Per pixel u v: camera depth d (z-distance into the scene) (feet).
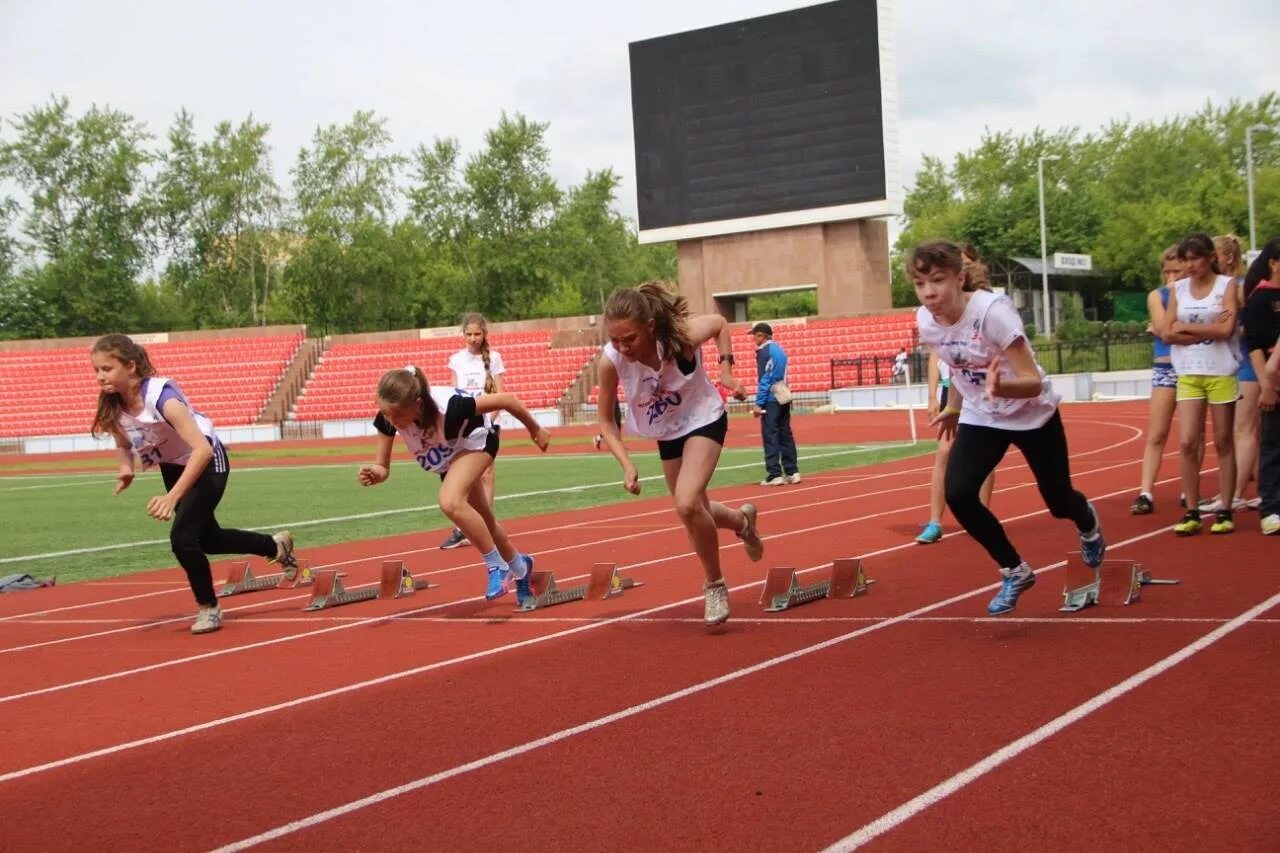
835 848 9.82
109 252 198.08
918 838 9.91
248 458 91.71
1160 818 10.00
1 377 144.46
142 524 46.16
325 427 129.70
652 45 114.93
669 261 308.19
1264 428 23.97
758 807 10.89
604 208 248.73
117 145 198.90
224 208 202.80
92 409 137.59
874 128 106.73
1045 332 144.46
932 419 27.07
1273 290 22.66
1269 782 10.66
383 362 140.05
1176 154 229.45
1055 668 15.05
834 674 15.56
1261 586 19.06
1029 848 9.57
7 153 195.21
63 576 32.07
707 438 18.30
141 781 12.96
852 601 20.70
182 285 212.64
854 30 106.73
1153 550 23.26
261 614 24.04
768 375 45.55
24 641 22.50
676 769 12.12
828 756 12.20
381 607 23.84
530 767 12.51
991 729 12.71
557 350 132.46
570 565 27.71
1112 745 11.92
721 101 112.68
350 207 195.42
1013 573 17.92
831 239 115.44
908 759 11.94
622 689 15.53
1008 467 45.03
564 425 121.29
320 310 199.93
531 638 19.49
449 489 21.33
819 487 43.96
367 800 11.83
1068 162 247.70
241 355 145.28
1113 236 182.91
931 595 20.68
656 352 17.75
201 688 17.38
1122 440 59.72
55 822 11.75
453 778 12.34
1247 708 12.80
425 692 16.19
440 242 212.64
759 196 111.96
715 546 18.63
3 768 13.75
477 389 31.94
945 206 260.01
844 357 114.93
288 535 26.32
